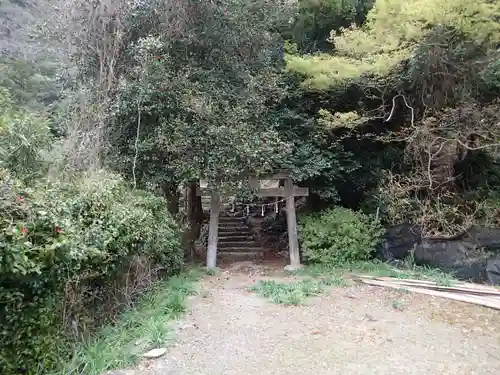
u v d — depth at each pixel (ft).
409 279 23.45
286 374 12.43
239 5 25.38
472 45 23.80
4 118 18.95
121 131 25.11
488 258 23.86
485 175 28.48
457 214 25.57
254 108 26.43
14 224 9.87
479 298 20.08
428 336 15.66
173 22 24.95
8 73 33.09
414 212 26.68
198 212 33.37
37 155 18.15
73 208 13.92
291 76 28.81
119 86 24.32
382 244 28.12
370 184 30.66
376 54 24.64
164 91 23.84
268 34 27.55
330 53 30.60
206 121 24.61
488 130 24.62
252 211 43.01
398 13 22.38
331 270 26.05
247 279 24.93
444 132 25.75
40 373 10.85
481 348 14.57
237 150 24.53
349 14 31.45
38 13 33.73
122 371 12.15
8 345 10.12
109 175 19.74
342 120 26.71
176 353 13.62
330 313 18.25
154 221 20.13
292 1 27.66
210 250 27.71
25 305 10.41
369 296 20.92
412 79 25.96
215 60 26.55
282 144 25.95
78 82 26.07
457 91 25.96
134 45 24.34
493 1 21.26
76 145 21.75
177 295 18.66
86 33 24.81
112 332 14.51
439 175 26.96
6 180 11.35
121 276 16.69
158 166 25.34
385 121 28.60
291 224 28.40
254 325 16.61
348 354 13.92
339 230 27.35
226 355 13.71
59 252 10.70
